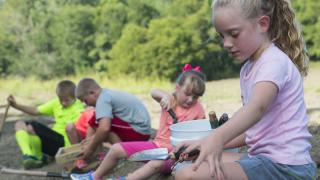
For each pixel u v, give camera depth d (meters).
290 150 2.42
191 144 2.34
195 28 13.29
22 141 5.37
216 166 2.19
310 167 2.47
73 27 14.05
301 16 14.21
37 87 13.04
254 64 2.50
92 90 4.83
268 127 2.46
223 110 7.89
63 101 5.64
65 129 5.34
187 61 13.16
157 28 13.32
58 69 14.12
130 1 14.00
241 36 2.42
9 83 13.45
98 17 14.05
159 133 4.09
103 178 4.38
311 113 6.55
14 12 14.31
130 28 13.45
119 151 4.04
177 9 13.77
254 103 2.30
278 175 2.41
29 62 14.13
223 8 2.41
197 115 4.08
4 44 14.12
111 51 13.69
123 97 4.89
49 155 5.49
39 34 14.16
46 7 14.29
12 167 5.49
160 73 13.19
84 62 14.06
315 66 13.65
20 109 5.71
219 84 12.05
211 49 13.28
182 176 2.29
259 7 2.44
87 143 4.81
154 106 8.95
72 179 4.36
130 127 4.87
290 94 2.45
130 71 13.43
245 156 2.68
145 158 3.34
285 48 2.65
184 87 4.02
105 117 4.68
